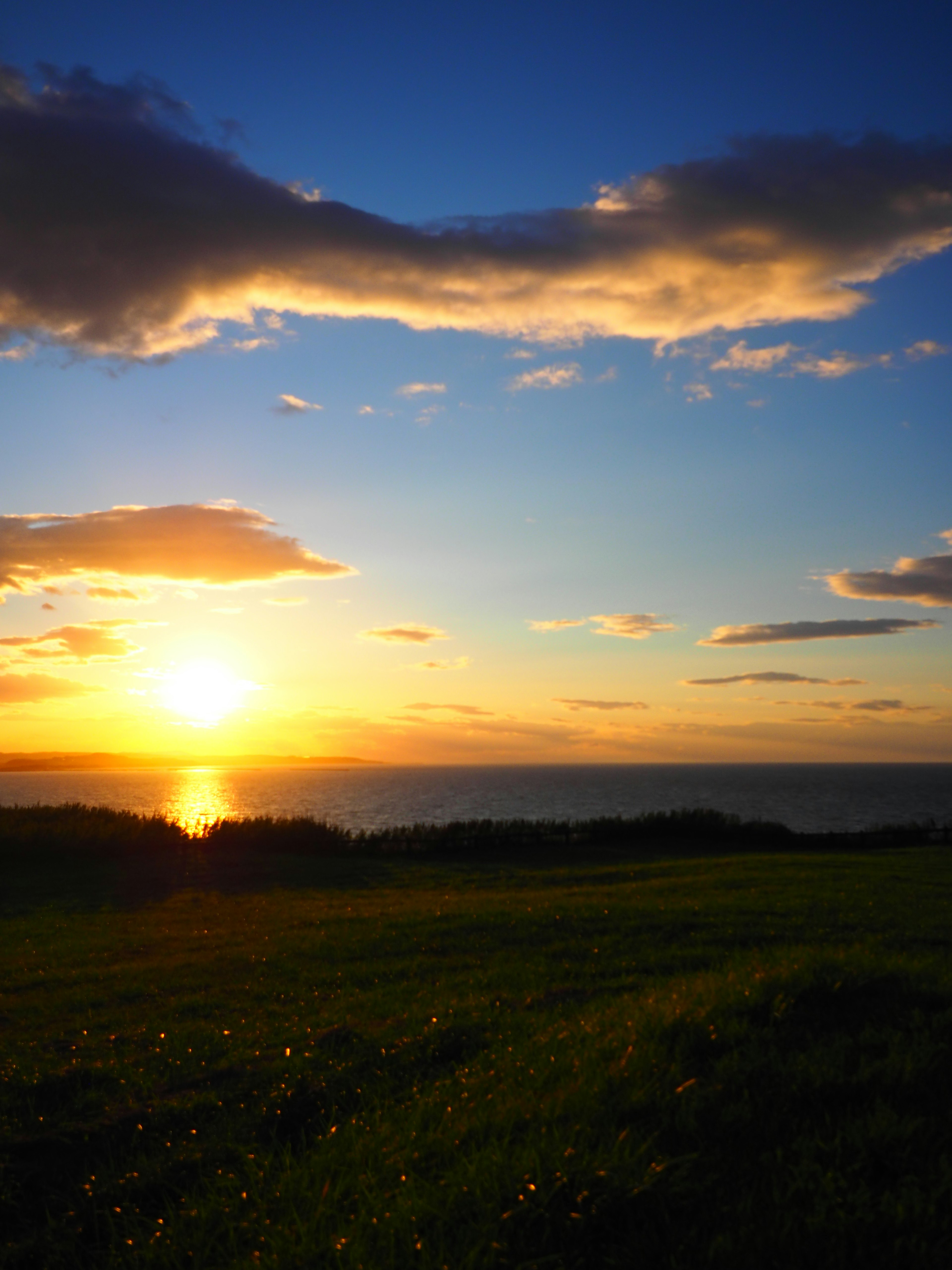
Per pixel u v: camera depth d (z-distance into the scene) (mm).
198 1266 3990
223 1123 6156
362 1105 6215
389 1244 3682
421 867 28969
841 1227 3479
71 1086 7160
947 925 13086
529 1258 3545
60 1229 4762
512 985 10117
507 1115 4938
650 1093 4945
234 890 24047
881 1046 5566
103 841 30938
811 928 12867
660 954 11469
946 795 129375
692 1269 3367
